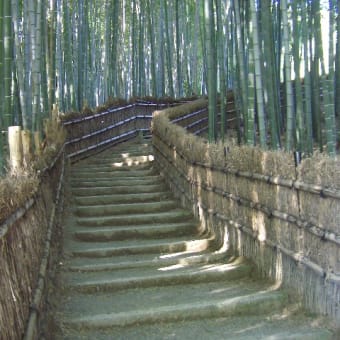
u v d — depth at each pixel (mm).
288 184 3994
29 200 3449
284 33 6539
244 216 4910
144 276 4699
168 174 7746
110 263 5109
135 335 3723
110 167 8812
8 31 5668
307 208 3793
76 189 7543
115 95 13031
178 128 7551
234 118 12453
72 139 9070
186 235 6094
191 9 16125
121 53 15180
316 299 3730
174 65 16031
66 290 4465
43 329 3129
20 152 3994
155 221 6465
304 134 8078
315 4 7773
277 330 3662
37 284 3217
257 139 8633
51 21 8664
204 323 3910
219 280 4699
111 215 6805
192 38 16203
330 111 6980
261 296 4082
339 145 8188
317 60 8781
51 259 4156
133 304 4176
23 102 6117
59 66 10523
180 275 4684
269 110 7613
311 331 3551
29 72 6523
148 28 14367
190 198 6590
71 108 10734
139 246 5559
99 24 15391
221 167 5398
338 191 3387
